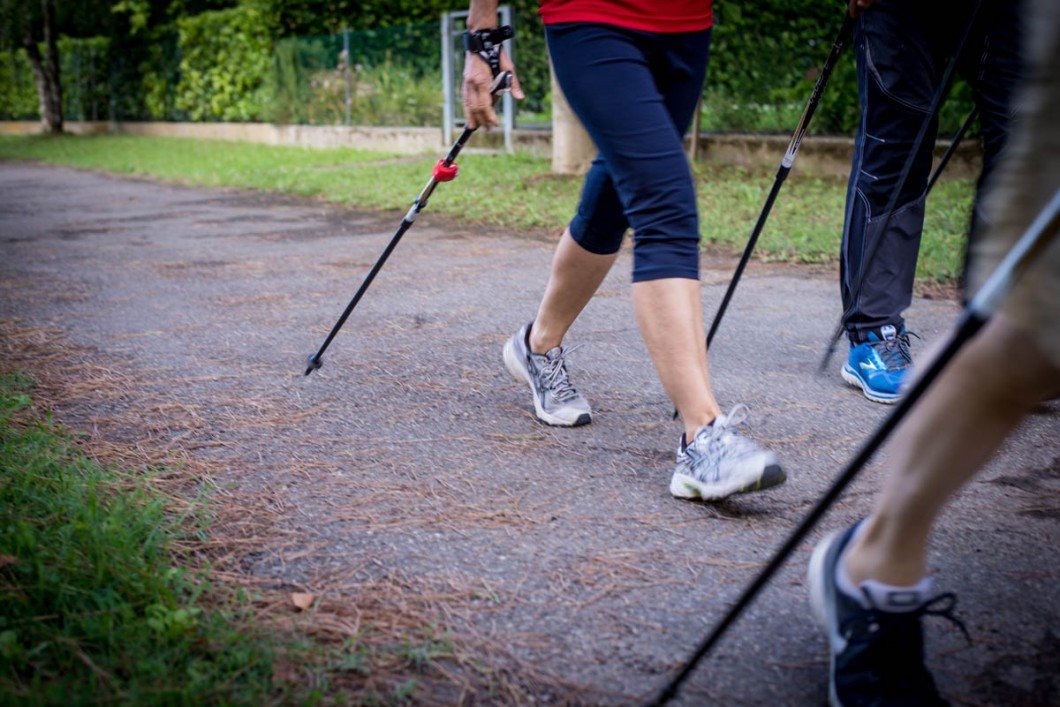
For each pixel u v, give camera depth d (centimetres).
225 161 1277
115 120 2095
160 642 164
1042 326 127
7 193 1008
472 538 214
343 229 716
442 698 158
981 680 164
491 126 275
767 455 220
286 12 1585
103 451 261
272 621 177
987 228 138
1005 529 219
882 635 150
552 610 185
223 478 246
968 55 298
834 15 916
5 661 156
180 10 1997
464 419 293
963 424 138
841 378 337
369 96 1447
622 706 157
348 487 241
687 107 263
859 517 227
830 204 721
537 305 452
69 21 2236
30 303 452
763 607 187
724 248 605
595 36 238
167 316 427
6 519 199
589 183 262
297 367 346
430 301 461
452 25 1296
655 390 322
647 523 223
